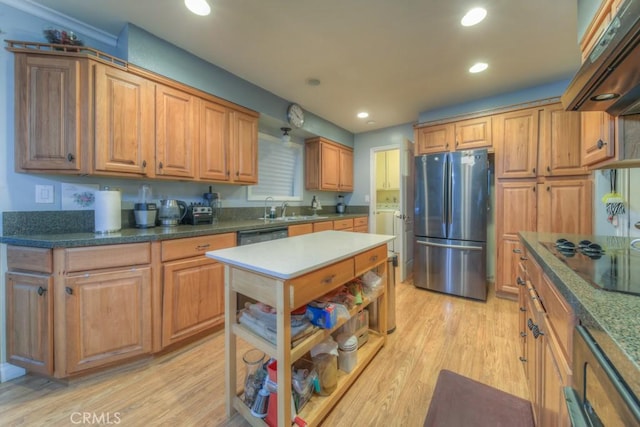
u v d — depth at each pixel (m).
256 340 1.23
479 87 2.86
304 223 3.14
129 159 1.89
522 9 1.70
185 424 1.31
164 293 1.83
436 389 1.52
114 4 1.69
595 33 1.38
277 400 1.14
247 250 1.51
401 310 2.65
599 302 0.63
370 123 4.17
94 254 1.59
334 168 4.23
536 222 2.63
